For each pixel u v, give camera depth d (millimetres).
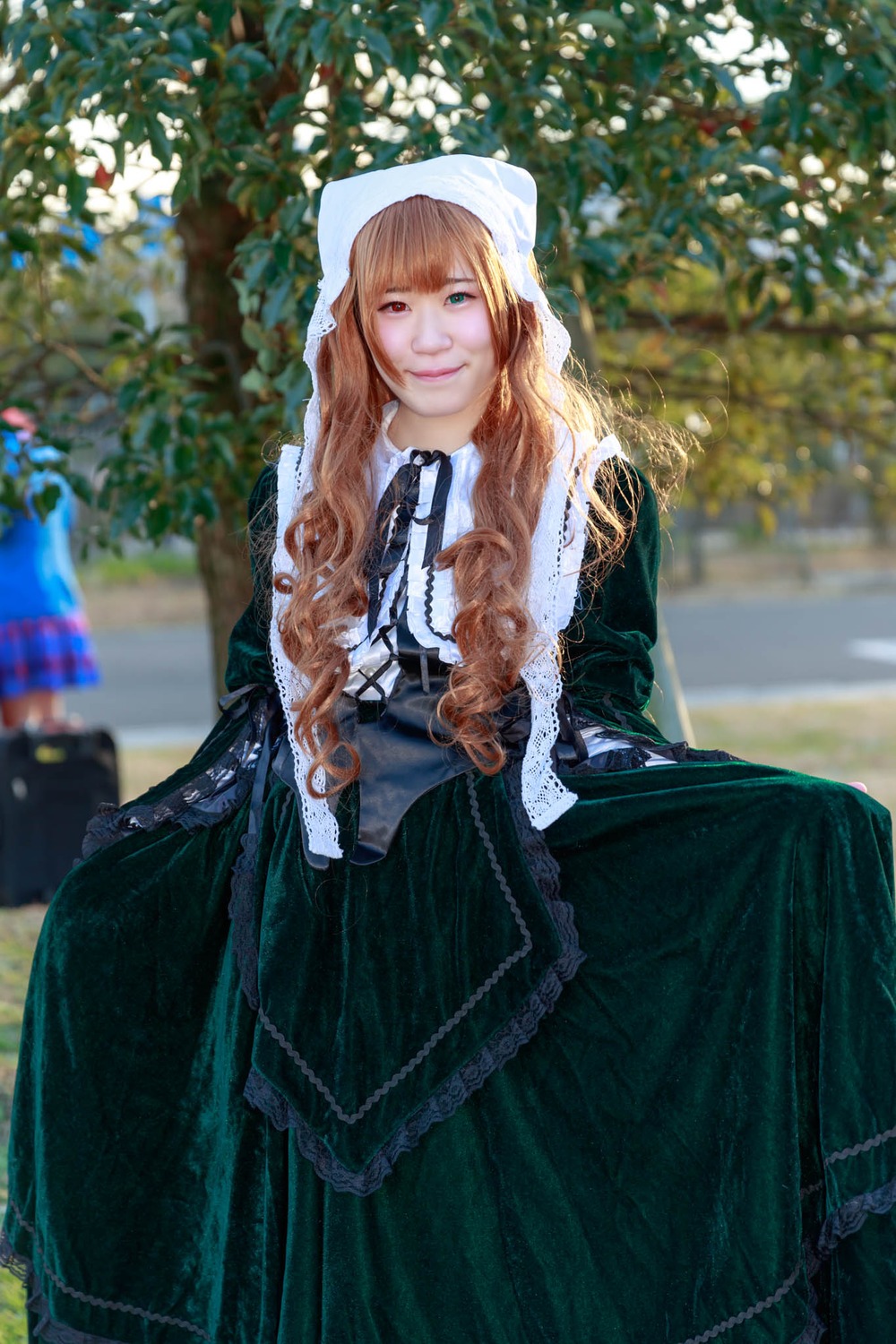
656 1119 1887
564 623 1991
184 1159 2078
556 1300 1874
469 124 2668
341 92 2922
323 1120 1849
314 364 2102
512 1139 1892
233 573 4199
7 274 3510
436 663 1979
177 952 2078
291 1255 1863
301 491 2102
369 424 2078
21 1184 2100
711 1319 1847
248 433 3414
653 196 3113
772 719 8523
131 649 13492
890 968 1822
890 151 3092
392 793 1959
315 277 2865
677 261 3678
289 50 2898
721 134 3131
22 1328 2596
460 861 1929
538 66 2854
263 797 2084
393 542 2008
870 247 3277
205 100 2820
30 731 5246
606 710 2045
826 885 1850
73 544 4027
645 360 4895
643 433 2760
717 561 20953
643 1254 1877
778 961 1842
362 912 1924
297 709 1995
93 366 4656
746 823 1877
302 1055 1872
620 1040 1905
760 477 5215
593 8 2789
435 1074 1851
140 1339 2057
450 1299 1869
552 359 2047
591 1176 1889
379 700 1994
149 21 2637
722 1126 1863
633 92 3145
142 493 3355
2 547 5816
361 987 1891
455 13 2711
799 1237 1833
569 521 2002
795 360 5047
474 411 2064
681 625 14523
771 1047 1838
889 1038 1803
